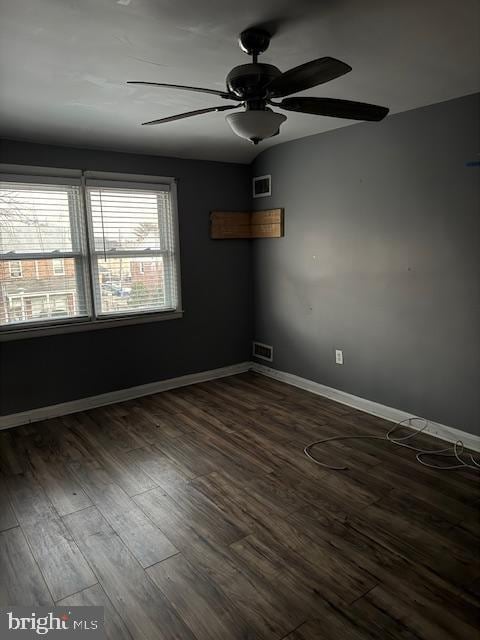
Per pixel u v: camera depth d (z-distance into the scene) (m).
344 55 2.21
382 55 2.22
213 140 3.86
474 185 2.84
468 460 2.92
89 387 3.94
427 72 2.45
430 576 1.94
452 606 1.78
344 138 3.62
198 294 4.51
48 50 2.07
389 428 3.42
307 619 1.73
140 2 1.68
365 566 2.00
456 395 3.11
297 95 2.80
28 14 1.74
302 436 3.31
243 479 2.74
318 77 1.70
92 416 3.76
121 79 2.45
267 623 1.72
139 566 2.03
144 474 2.82
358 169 3.55
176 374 4.46
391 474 2.77
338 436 3.30
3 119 3.03
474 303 2.93
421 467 2.85
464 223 2.92
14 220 3.45
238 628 1.70
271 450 3.10
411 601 1.81
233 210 4.61
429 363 3.24
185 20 1.82
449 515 2.35
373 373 3.67
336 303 3.90
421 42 2.09
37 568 2.03
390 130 3.28
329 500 2.51
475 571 1.96
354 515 2.37
